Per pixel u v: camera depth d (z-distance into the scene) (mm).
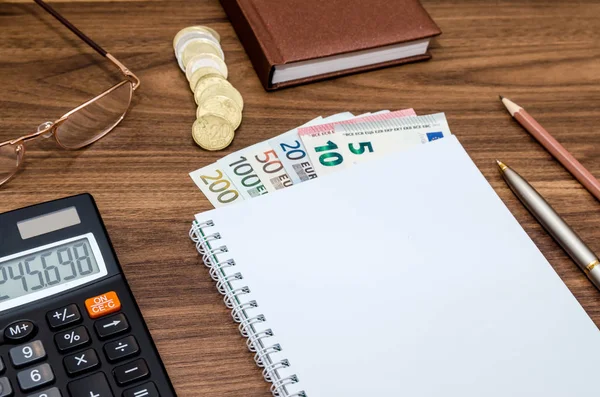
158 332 537
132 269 567
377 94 727
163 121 666
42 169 614
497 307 568
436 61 769
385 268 576
